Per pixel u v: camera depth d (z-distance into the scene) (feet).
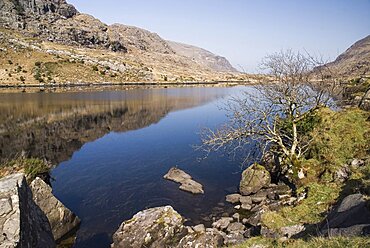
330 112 64.08
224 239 44.60
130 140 119.65
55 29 624.59
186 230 46.37
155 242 43.83
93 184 72.90
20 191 35.45
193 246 41.11
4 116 160.66
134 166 87.04
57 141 116.26
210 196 65.00
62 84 353.31
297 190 49.98
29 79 349.20
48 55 444.96
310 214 39.96
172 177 76.23
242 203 59.52
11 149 102.73
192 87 411.34
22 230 32.68
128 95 284.20
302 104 62.59
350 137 55.11
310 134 61.62
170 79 503.61
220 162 89.56
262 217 42.55
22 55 416.46
